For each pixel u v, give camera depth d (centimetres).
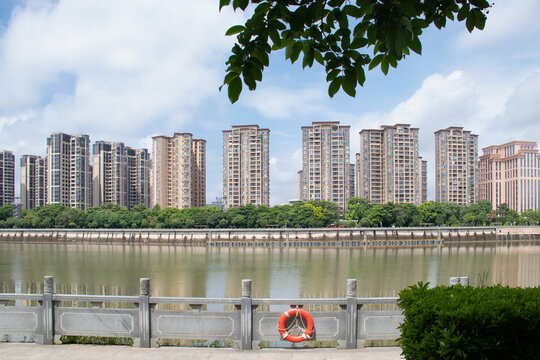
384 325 994
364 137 16888
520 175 16762
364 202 15000
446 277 6078
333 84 562
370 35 504
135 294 4866
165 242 12750
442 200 17812
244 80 502
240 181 17275
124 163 18925
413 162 16575
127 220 13950
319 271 6750
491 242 12206
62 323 1029
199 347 993
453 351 534
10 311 1041
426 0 522
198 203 18600
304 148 17088
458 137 17688
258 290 5156
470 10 515
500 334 542
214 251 10475
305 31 534
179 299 992
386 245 11519
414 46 473
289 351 963
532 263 7500
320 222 13588
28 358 921
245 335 979
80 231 13462
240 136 17312
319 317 990
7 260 8475
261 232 12312
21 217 15125
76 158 16875
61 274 6550
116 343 1054
